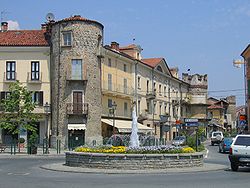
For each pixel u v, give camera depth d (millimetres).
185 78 88938
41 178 16812
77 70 46406
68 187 13719
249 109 51656
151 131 57906
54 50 47281
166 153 20953
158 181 15625
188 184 14578
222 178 16750
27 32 51188
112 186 13977
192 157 21500
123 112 56219
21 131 44938
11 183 14914
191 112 89188
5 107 39375
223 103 110250
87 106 46344
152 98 63719
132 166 20219
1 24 53438
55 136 46375
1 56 47969
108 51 50781
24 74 48000
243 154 19891
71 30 46344
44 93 47938
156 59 68375
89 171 19453
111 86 52531
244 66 54219
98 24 47656
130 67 58656
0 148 40781
